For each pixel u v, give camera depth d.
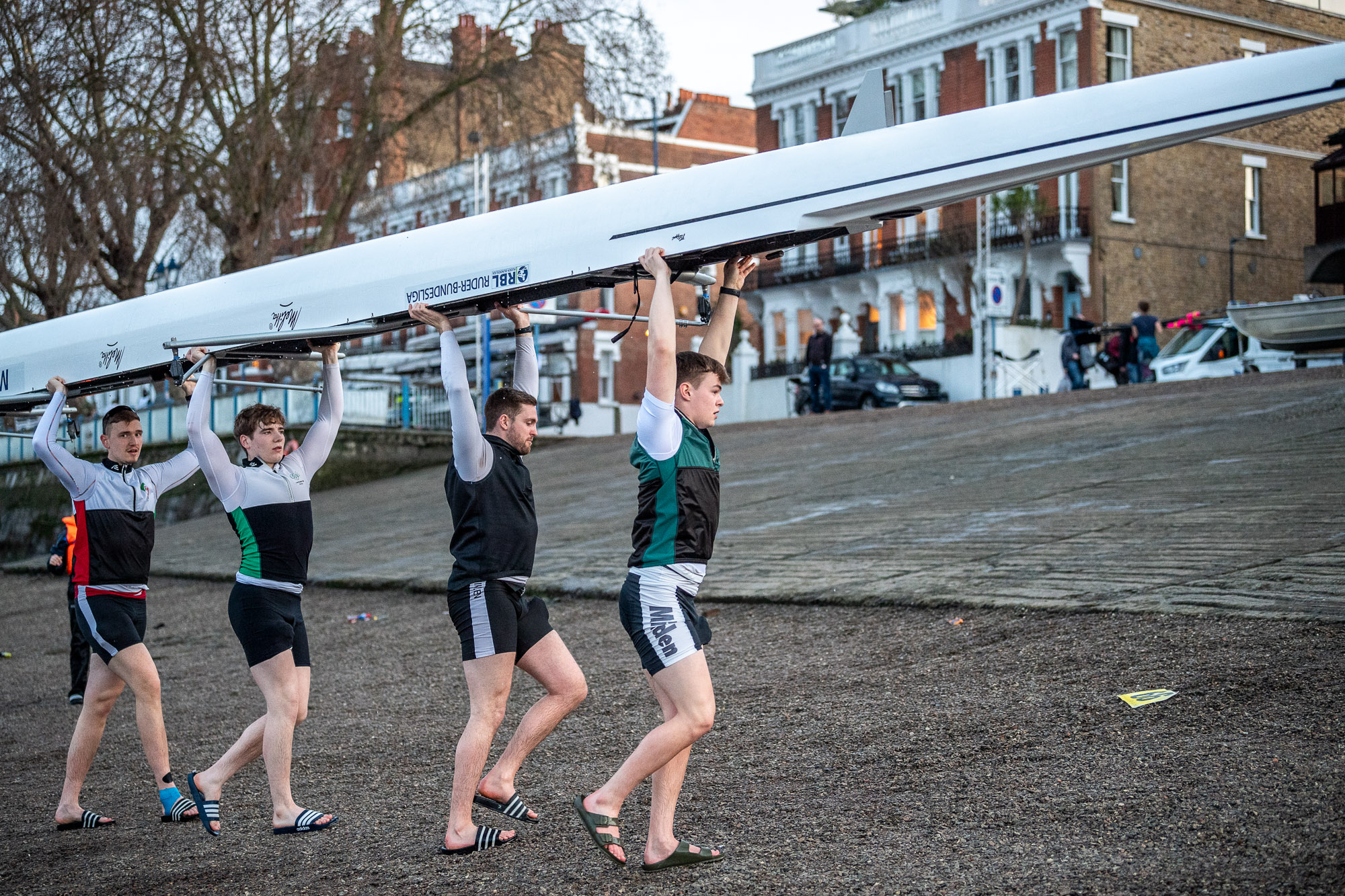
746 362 42.38
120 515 5.98
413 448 28.64
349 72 25.42
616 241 5.36
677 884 4.15
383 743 6.82
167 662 10.53
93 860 5.25
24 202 22.77
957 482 13.38
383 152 27.02
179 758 7.10
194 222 24.98
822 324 28.19
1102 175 37.12
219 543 19.47
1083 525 9.76
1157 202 38.38
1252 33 38.47
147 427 29.02
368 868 4.71
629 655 8.12
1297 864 3.68
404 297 5.82
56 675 10.81
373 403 28.56
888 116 5.19
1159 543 8.60
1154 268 38.19
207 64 24.05
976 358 36.12
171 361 6.28
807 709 6.19
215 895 4.57
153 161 23.70
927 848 4.20
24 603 16.28
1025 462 14.06
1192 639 6.18
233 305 6.36
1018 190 37.50
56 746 7.84
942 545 9.84
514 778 5.48
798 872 4.13
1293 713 5.00
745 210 5.12
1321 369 20.55
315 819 5.31
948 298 41.00
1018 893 3.73
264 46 25.19
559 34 27.03
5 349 7.38
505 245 5.62
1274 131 41.03
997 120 4.88
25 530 28.23
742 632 8.15
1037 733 5.27
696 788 5.25
